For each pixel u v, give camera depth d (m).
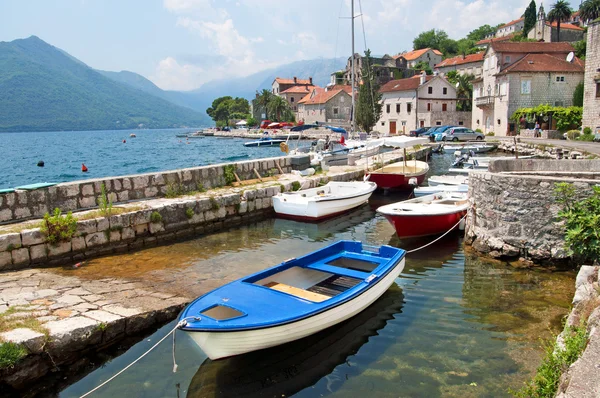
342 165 26.61
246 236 14.35
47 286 8.78
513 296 8.90
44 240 10.65
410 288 9.56
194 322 6.06
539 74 46.56
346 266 9.97
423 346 7.15
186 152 53.44
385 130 68.00
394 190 22.30
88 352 6.73
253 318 6.38
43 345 6.18
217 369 6.63
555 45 50.97
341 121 79.19
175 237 13.91
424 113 62.31
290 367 6.69
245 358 6.92
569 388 3.65
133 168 36.06
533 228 10.33
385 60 94.00
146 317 7.45
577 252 9.36
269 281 8.34
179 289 8.97
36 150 67.12
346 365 6.70
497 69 50.16
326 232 14.88
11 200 11.68
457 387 6.04
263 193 17.09
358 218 16.97
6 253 9.98
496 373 6.32
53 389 6.17
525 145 35.62
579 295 6.28
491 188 11.08
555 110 41.94
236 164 18.78
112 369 6.61
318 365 6.72
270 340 6.52
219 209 15.35
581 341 4.80
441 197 15.54
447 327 7.75
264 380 6.37
